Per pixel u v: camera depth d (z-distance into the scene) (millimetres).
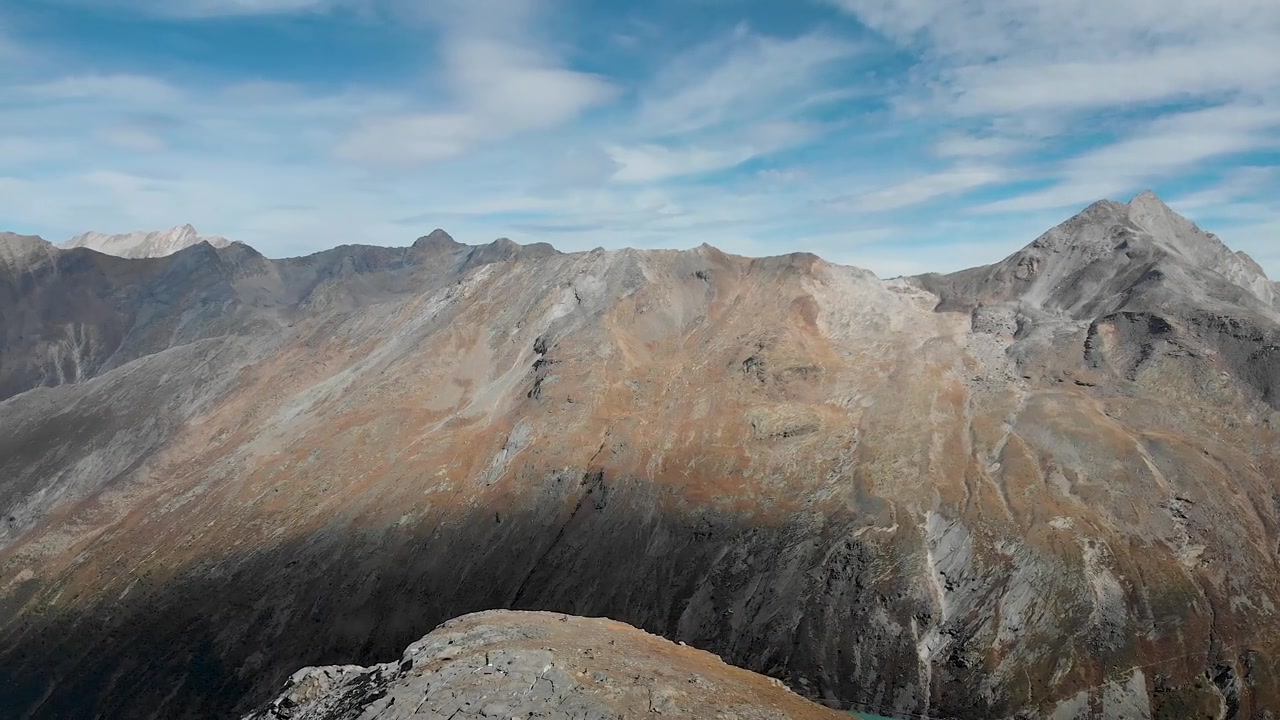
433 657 57781
